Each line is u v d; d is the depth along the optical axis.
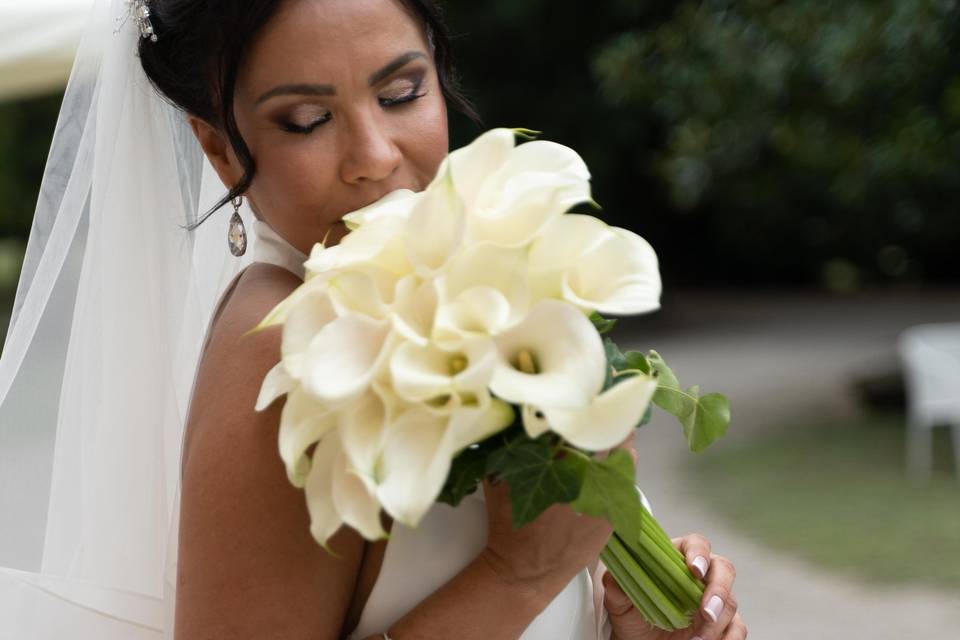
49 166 1.95
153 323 1.84
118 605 1.80
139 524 1.81
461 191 1.28
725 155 10.82
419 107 1.51
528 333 1.18
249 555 1.39
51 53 4.30
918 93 9.55
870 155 9.91
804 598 5.99
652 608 1.62
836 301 18.52
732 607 1.67
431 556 1.48
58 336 1.92
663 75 10.43
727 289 20.58
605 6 15.34
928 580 6.14
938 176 9.90
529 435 1.18
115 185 1.83
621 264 1.24
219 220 1.90
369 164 1.46
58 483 1.85
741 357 13.95
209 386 1.48
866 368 12.51
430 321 1.19
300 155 1.48
